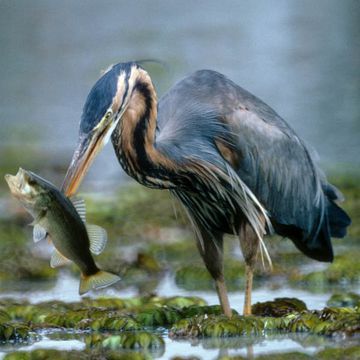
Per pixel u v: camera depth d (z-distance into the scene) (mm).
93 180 23312
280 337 10547
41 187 9523
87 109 10641
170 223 18734
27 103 31047
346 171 21906
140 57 34375
